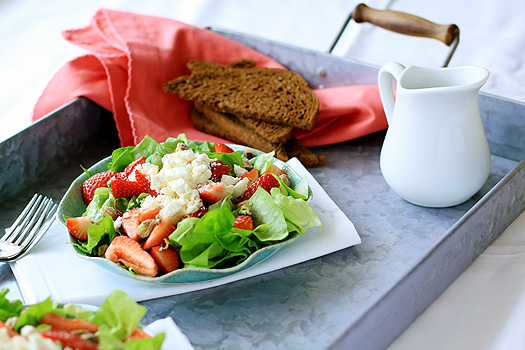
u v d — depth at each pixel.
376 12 0.74
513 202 0.59
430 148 0.57
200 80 0.73
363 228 0.59
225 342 0.50
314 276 0.55
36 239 0.57
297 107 0.68
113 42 0.75
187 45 0.77
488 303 0.54
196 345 0.50
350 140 0.70
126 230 0.53
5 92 0.84
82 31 0.77
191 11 1.06
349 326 0.48
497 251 0.58
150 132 0.68
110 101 0.70
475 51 0.93
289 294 0.53
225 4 1.08
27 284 0.54
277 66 0.78
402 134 0.58
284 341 0.50
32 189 0.65
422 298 0.53
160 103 0.72
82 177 0.59
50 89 0.71
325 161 0.67
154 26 0.78
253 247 0.53
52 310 0.47
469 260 0.57
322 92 0.73
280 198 0.54
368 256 0.56
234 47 0.79
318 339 0.50
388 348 0.52
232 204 0.55
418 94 0.55
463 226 0.54
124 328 0.45
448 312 0.54
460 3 1.01
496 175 0.64
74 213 0.58
